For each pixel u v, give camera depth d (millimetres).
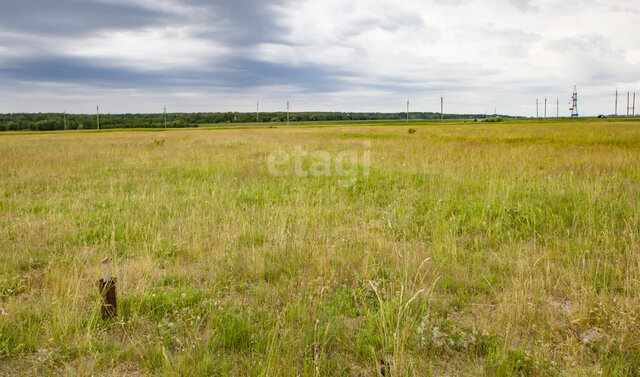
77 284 3967
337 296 3961
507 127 51375
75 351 3062
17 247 5363
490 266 4785
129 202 8125
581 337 3229
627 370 2762
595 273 4277
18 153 19625
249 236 5840
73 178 11727
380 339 3148
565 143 21250
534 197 7980
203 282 4441
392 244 5422
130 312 3648
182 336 3248
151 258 4934
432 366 2916
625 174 10430
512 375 2783
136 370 2900
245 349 3107
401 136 33656
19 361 2980
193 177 11516
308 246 5148
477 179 10039
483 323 3320
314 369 2754
